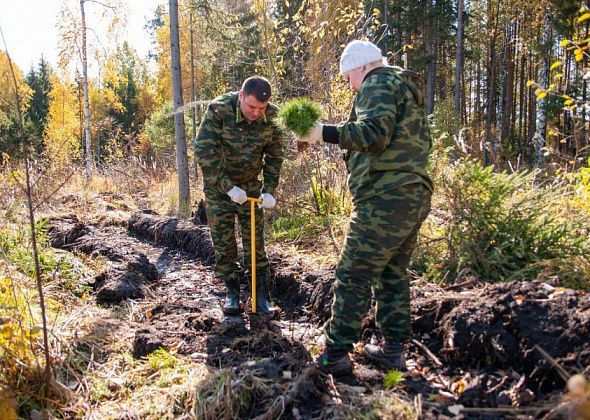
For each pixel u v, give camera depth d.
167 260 6.85
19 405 2.93
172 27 10.01
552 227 4.71
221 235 4.45
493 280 4.47
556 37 21.20
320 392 3.03
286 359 3.31
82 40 16.78
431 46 24.42
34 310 4.05
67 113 26.38
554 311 3.06
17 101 3.01
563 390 2.72
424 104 3.05
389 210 2.89
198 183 12.66
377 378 3.22
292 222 7.50
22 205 7.01
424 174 2.95
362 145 2.81
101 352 3.74
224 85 18.94
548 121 21.72
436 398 2.93
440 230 5.27
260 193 4.61
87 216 9.52
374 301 4.02
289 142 8.55
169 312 4.57
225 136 4.18
